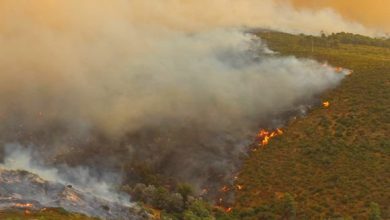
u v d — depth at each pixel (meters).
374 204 120.94
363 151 153.38
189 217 128.12
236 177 164.62
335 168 148.00
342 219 120.00
